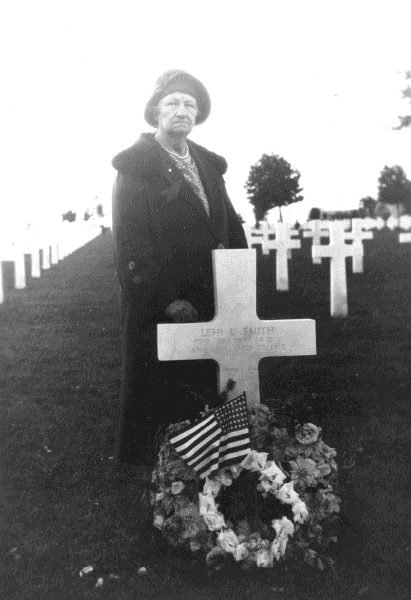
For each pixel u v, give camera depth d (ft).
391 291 51.03
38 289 59.16
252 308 14.52
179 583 12.71
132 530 14.56
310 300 46.21
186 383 14.78
